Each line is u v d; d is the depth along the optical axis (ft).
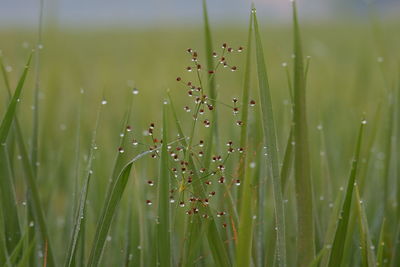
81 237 2.25
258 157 2.33
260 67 2.11
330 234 2.25
